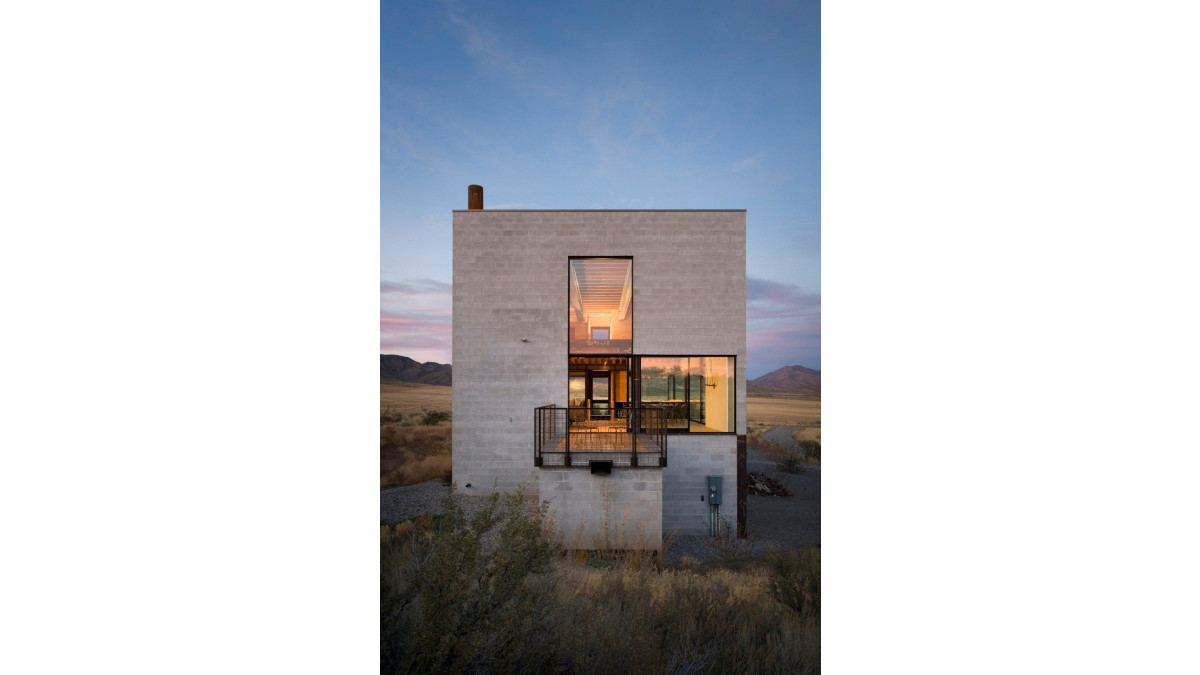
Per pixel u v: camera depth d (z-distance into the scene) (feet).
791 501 59.62
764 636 26.66
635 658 21.50
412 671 20.20
